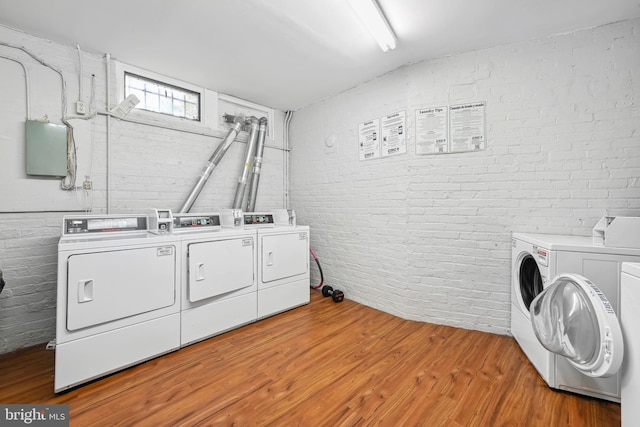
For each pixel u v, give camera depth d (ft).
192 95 10.11
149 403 4.89
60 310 5.12
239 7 6.05
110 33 6.97
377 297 9.43
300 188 12.34
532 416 4.52
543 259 5.41
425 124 8.18
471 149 7.63
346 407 4.78
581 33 6.57
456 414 4.59
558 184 6.79
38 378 5.62
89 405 4.83
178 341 6.76
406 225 8.52
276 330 7.88
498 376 5.58
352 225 10.23
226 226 8.97
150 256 6.28
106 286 5.63
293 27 6.75
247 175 11.21
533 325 5.27
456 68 7.78
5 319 6.70
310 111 11.82
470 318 7.76
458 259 7.87
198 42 7.36
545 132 6.90
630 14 6.06
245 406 4.82
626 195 6.22
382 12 6.11
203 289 7.17
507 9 5.99
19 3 5.86
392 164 8.87
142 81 8.96
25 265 6.93
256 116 11.84
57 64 7.30
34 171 6.89
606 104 6.37
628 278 3.66
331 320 8.53
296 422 4.45
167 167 9.29
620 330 3.75
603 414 4.53
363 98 9.76
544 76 6.90
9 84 6.70
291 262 9.46
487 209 7.52
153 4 5.94
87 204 7.75
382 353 6.53
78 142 7.58
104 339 5.64
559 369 5.07
